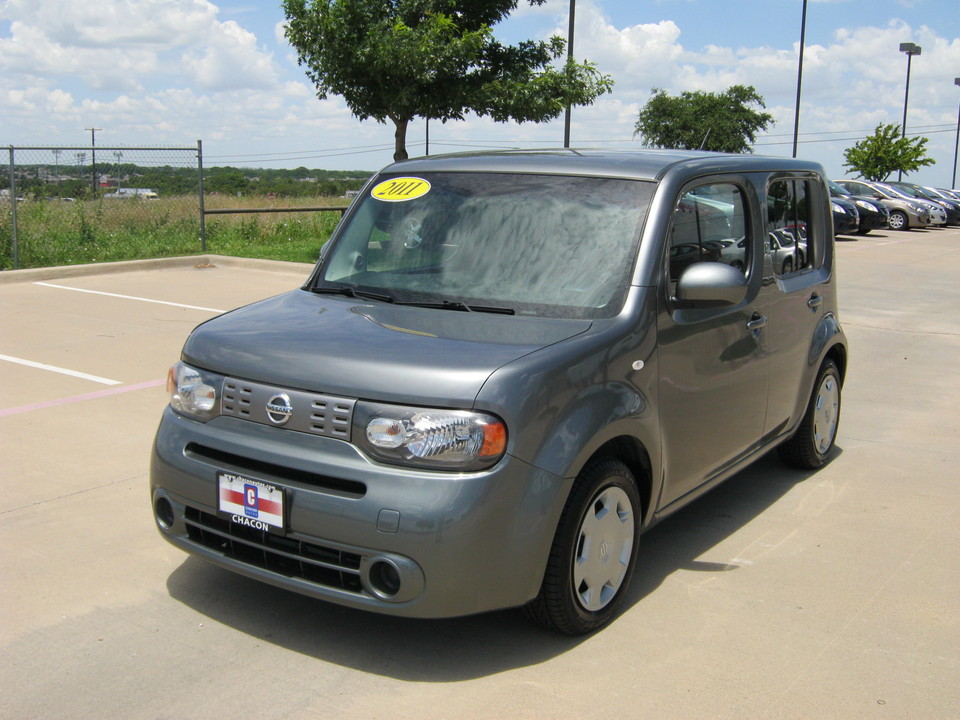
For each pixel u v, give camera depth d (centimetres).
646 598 398
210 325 382
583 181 412
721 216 437
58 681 323
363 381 317
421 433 306
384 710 309
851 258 2041
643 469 385
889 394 792
